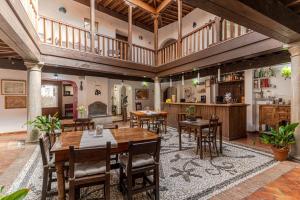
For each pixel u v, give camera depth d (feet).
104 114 32.60
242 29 16.96
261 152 14.29
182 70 22.88
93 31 21.59
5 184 9.48
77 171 6.74
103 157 6.54
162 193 8.46
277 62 17.49
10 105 23.47
